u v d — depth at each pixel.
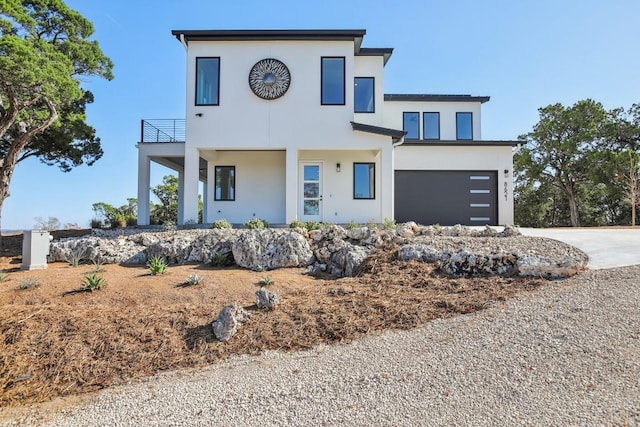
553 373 4.12
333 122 15.08
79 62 14.12
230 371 5.11
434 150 18.81
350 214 17.08
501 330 5.24
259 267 9.12
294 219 14.87
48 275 8.30
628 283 6.27
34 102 12.27
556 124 26.70
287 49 15.16
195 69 15.07
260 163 17.16
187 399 4.44
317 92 15.11
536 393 3.82
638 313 5.18
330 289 7.59
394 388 4.21
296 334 5.93
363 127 14.80
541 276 7.06
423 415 3.66
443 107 22.47
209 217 17.06
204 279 8.15
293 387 4.46
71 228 20.75
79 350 5.70
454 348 4.96
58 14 13.71
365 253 9.30
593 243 9.30
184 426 3.87
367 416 3.74
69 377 5.25
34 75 10.16
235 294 7.49
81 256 10.04
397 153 18.73
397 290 7.22
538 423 3.37
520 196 30.94
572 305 5.68
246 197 17.11
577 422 3.32
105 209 26.11
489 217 18.81
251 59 15.12
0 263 10.35
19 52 9.78
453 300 6.47
